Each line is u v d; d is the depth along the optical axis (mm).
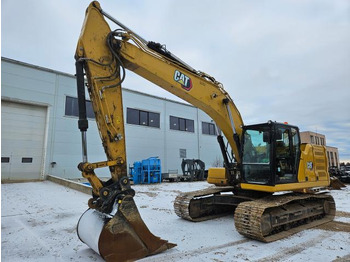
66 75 15516
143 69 4629
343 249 4344
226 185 7027
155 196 10461
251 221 4738
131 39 4492
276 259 3861
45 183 13094
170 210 7625
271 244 4605
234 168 6742
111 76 4191
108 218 3932
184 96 5367
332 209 7027
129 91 18391
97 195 4020
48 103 14648
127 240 3709
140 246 3834
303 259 3871
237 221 5020
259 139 5871
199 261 3762
